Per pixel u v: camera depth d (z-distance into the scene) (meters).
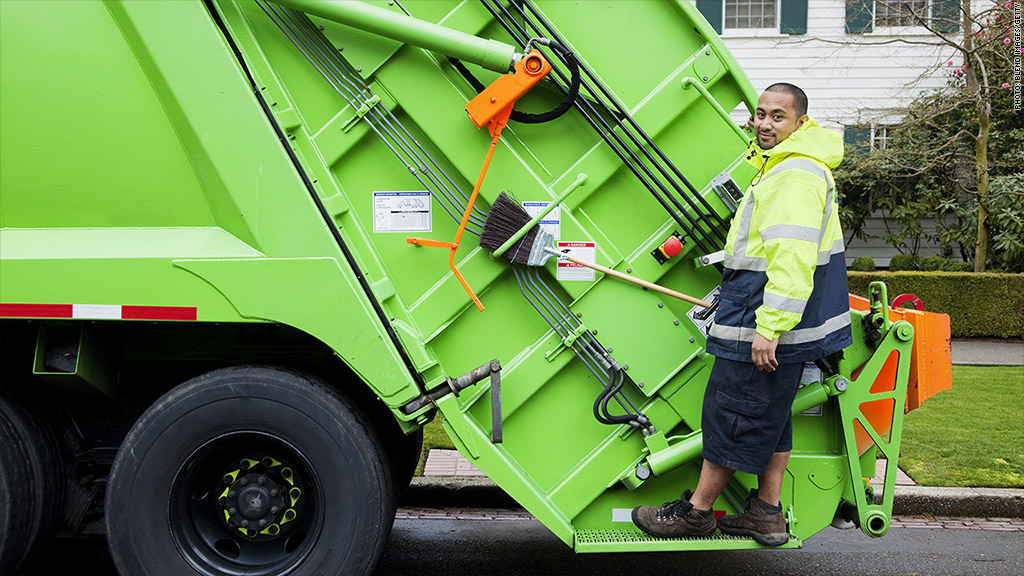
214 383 2.94
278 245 2.92
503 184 3.08
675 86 3.09
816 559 4.03
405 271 3.12
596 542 3.08
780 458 3.09
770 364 2.82
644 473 3.12
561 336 3.13
